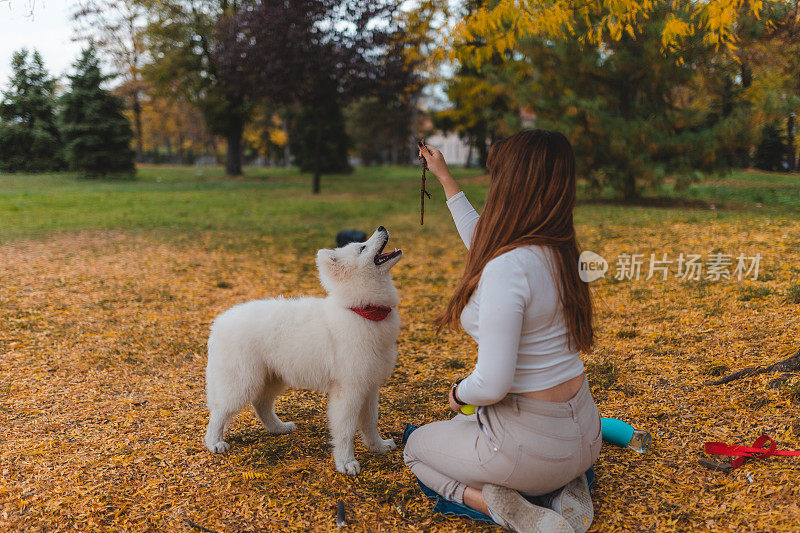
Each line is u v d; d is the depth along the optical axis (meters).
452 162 67.31
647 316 5.26
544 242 2.11
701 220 9.99
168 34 28.02
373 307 2.96
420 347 5.28
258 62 19.25
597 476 2.79
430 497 2.66
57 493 2.79
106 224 12.91
